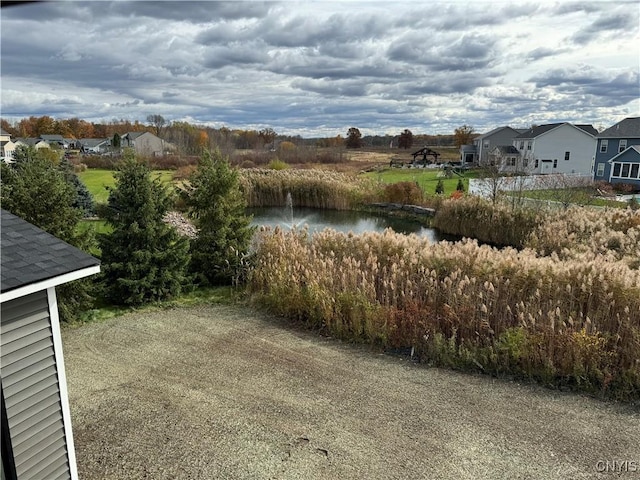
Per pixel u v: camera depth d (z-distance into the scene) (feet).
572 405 16.17
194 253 29.48
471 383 17.66
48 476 12.01
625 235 33.22
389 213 66.28
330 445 13.93
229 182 29.89
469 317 20.04
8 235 12.47
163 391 16.84
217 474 12.69
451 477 12.66
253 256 29.37
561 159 123.75
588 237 34.78
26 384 11.29
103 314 24.47
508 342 18.34
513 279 21.34
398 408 15.90
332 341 21.35
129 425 14.79
